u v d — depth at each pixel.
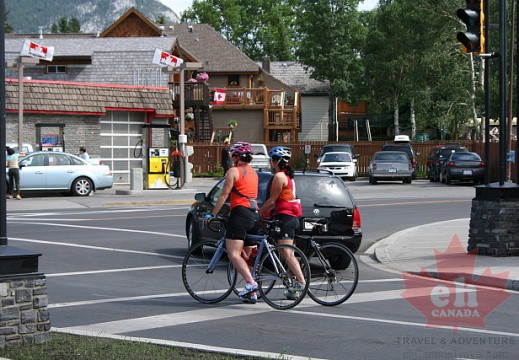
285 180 10.88
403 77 70.25
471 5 14.59
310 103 79.69
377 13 74.44
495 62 53.31
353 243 14.19
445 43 61.84
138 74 52.59
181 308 10.62
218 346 8.32
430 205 29.02
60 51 53.47
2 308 7.86
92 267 14.67
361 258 16.52
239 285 11.82
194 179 49.19
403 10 63.47
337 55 73.81
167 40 55.31
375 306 10.80
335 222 14.12
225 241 10.85
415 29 61.41
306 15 77.44
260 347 8.27
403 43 66.56
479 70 62.16
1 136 8.16
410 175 43.28
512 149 46.72
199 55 69.56
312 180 14.43
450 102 62.59
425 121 75.31
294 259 10.59
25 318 7.98
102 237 19.25
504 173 15.72
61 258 15.80
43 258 15.77
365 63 72.38
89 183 32.22
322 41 75.12
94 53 53.19
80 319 9.79
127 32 63.28
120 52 53.12
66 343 8.10
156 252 16.83
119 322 9.60
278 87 71.62
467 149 47.50
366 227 22.08
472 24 14.57
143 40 55.53
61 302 11.04
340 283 10.84
